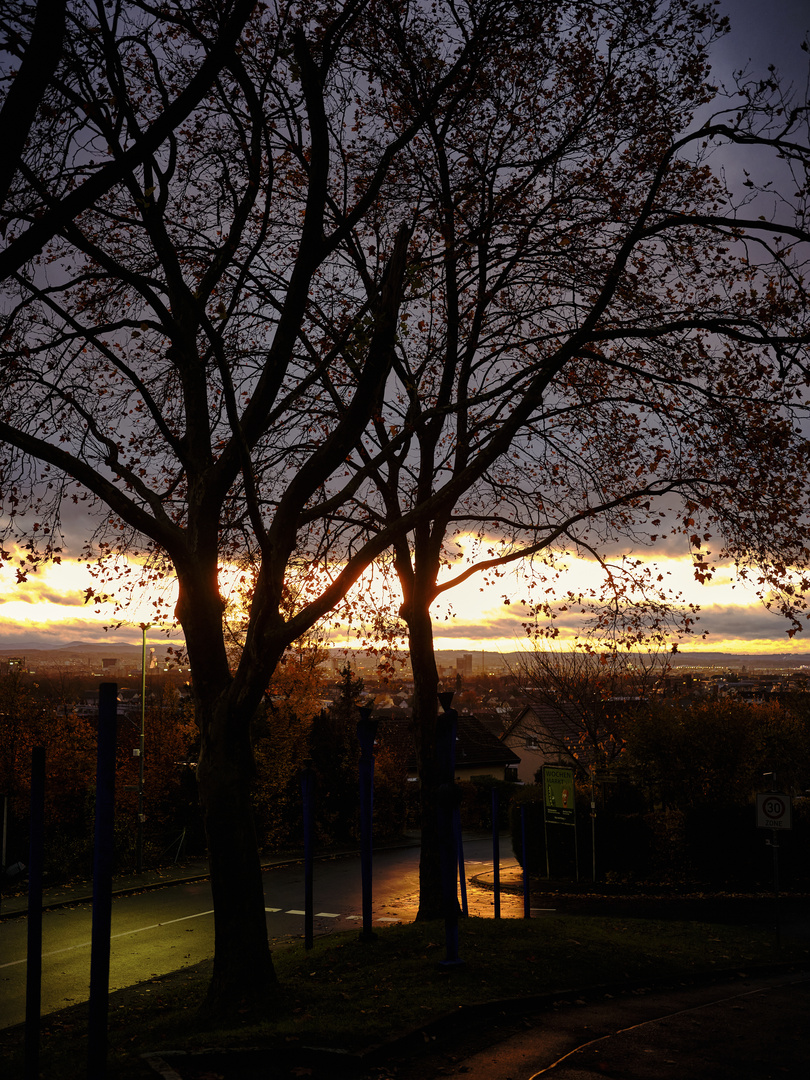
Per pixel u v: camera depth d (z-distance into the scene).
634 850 25.36
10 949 17.36
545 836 26.25
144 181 12.12
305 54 9.62
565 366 15.33
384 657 16.30
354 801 38.72
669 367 13.60
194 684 10.21
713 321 10.59
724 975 12.19
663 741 27.81
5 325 10.81
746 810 24.97
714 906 20.28
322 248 9.91
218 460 10.33
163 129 7.21
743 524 13.08
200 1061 7.18
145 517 10.09
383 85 13.62
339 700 53.66
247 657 9.45
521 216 14.06
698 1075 6.91
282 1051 7.34
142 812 29.48
